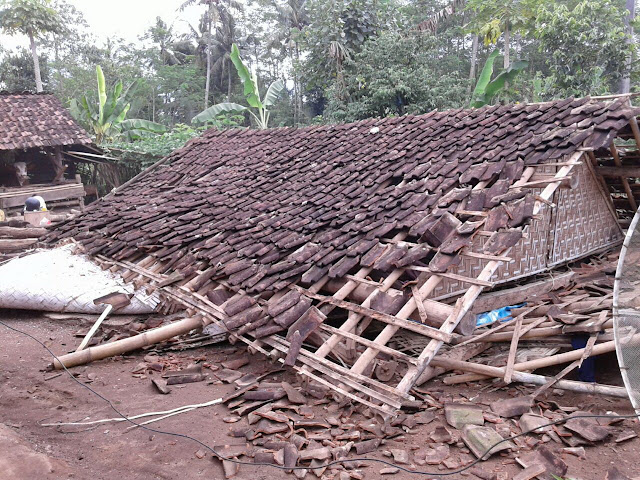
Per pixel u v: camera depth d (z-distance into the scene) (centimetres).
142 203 995
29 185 1714
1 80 3278
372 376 491
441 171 662
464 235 520
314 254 610
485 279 466
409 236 585
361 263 550
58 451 400
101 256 829
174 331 600
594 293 674
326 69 1894
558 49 1459
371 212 642
